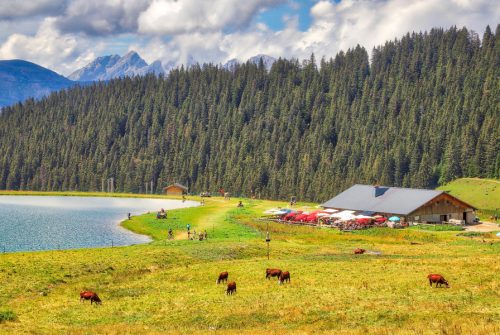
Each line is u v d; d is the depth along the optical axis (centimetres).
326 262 6303
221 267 6141
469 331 2989
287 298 4366
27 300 4809
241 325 3678
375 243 9044
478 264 5566
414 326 3244
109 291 5169
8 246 9388
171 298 4669
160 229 11481
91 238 10500
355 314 3662
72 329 3700
